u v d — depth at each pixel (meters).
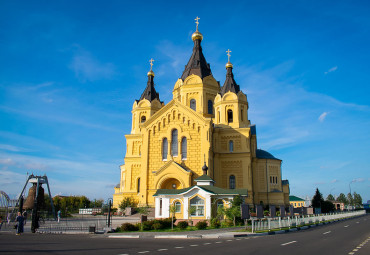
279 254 16.45
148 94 71.06
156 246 20.47
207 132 55.38
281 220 35.09
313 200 92.31
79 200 120.50
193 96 66.12
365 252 17.08
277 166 68.75
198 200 41.41
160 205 43.28
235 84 67.06
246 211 30.86
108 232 32.66
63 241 23.89
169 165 53.19
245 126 64.62
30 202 48.06
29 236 29.05
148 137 57.28
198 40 71.62
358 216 75.56
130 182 64.62
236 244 21.28
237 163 61.06
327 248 18.73
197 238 26.69
